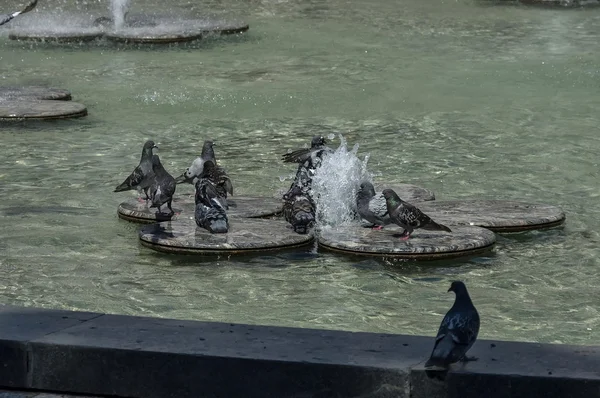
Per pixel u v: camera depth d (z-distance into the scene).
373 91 25.97
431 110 23.80
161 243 13.80
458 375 7.94
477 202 15.91
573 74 27.91
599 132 21.47
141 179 15.16
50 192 16.97
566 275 13.03
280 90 26.02
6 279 12.86
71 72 28.56
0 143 20.41
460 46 32.66
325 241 13.81
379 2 42.88
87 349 8.55
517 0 43.19
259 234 14.10
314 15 39.53
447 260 13.49
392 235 14.02
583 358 8.16
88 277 12.94
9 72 28.50
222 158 19.39
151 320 9.12
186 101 24.64
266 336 8.75
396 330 11.22
